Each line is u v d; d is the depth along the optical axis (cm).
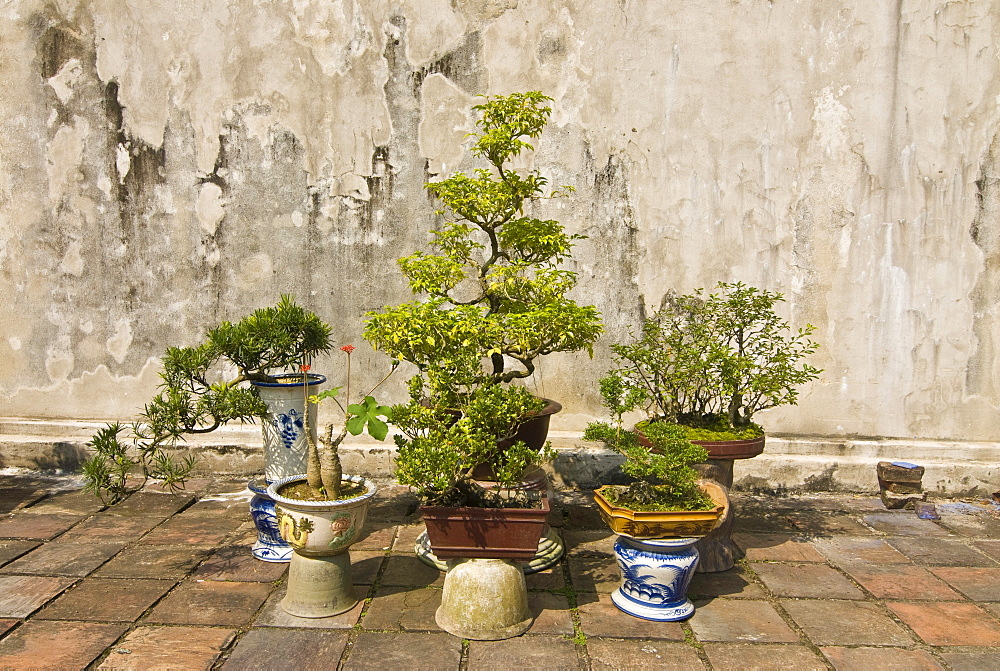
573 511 470
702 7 500
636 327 513
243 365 406
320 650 302
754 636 320
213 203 513
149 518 444
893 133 498
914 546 421
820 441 514
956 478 504
